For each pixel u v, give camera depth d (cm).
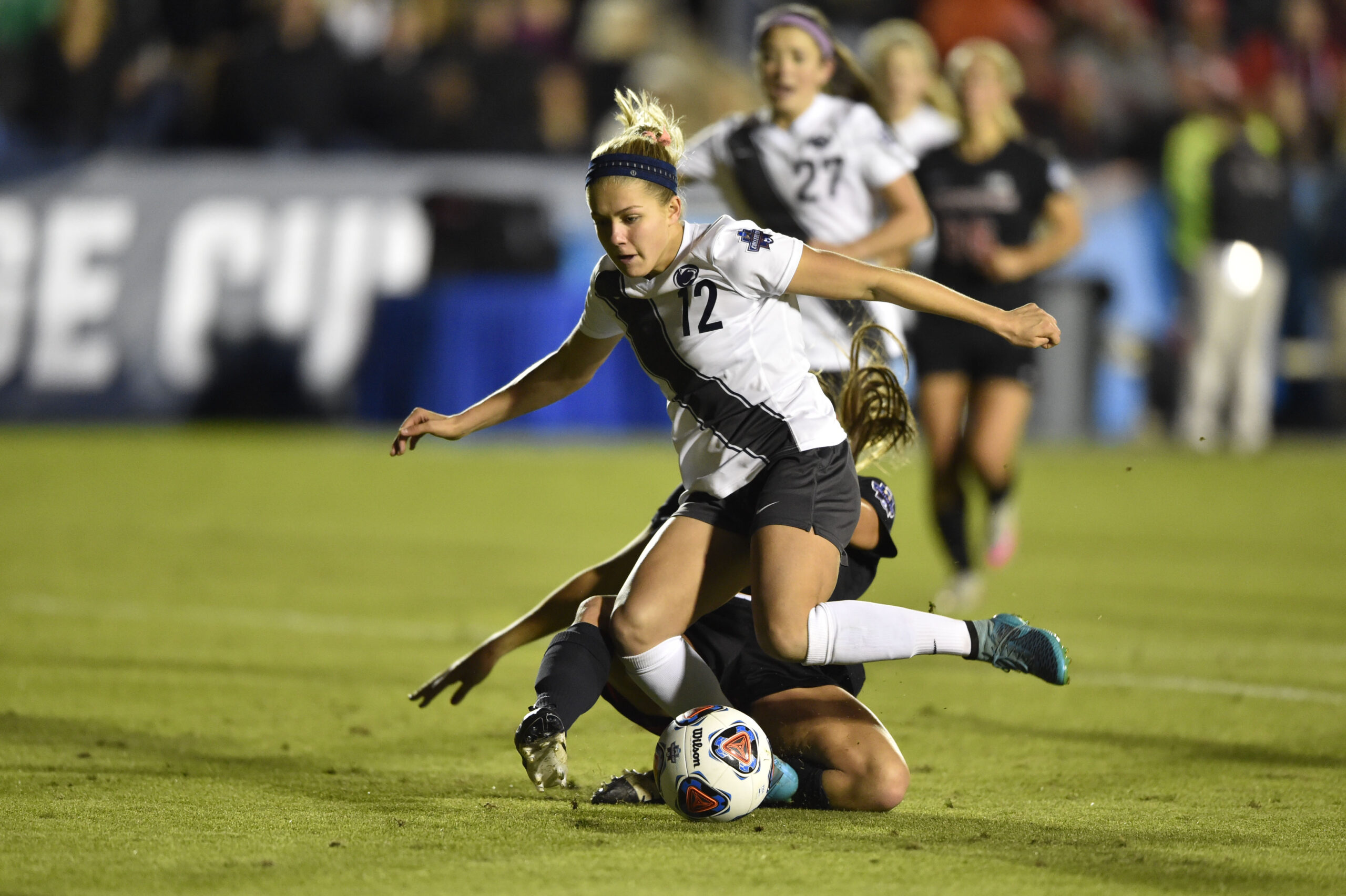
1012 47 5878
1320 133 6247
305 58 5456
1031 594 2731
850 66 2270
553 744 1254
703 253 1354
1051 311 5103
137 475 4212
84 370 5138
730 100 5759
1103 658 2164
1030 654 1299
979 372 2719
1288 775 1495
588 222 5328
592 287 1410
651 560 1364
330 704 1802
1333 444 5509
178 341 5134
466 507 3812
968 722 1759
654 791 1357
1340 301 5431
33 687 1842
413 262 5141
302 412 5116
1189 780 1470
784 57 2203
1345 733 1703
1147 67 6016
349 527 3472
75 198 5153
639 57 5944
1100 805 1360
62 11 5444
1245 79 6159
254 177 5181
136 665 2002
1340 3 6494
